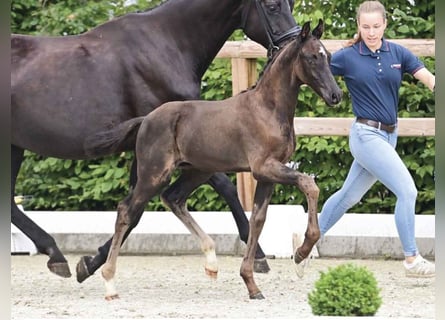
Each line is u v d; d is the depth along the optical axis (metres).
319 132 14.22
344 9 15.23
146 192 10.94
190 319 9.38
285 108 10.45
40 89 11.58
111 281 11.06
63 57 11.70
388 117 11.39
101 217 15.20
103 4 16.14
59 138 11.62
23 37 11.95
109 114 11.60
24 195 16.31
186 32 11.89
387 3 15.17
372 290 9.14
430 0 15.05
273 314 9.95
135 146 11.30
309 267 13.58
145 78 11.67
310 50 10.16
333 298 9.15
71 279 12.80
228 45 14.32
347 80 11.48
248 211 14.64
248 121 10.48
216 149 10.62
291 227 14.47
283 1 11.62
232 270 13.41
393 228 14.35
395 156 11.33
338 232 14.43
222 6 11.90
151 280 12.61
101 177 15.95
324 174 15.09
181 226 14.85
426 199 14.98
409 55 11.46
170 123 10.81
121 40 11.79
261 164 10.38
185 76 11.84
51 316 9.90
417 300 10.86
